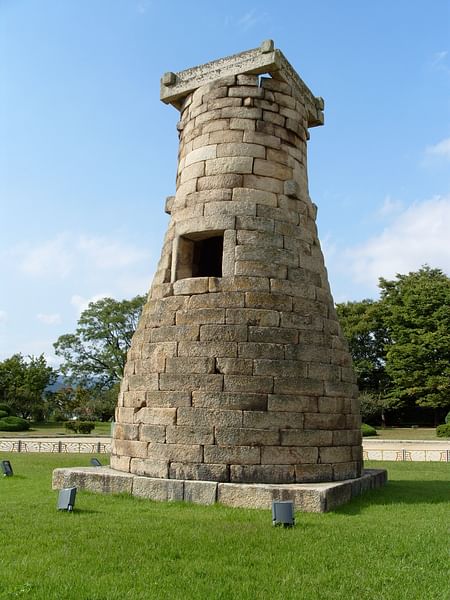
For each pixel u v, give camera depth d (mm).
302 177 16141
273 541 9273
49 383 72125
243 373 13125
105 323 68438
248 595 6957
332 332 14766
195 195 15148
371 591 7195
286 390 13250
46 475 19047
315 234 15945
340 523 10625
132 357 14938
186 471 12852
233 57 15898
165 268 15164
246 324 13539
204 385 13172
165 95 16828
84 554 8445
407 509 12266
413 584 7488
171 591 7020
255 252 14250
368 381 67438
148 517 10859
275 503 10438
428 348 56969
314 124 18172
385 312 64812
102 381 70312
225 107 15516
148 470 13375
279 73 15680
